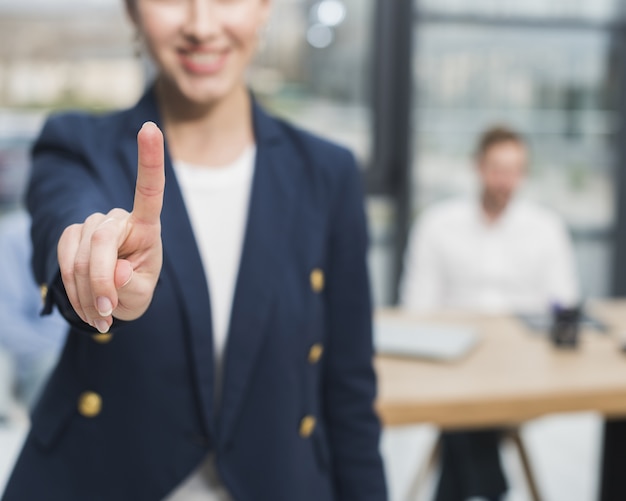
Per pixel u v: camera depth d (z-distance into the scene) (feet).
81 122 3.16
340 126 12.89
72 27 11.47
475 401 5.28
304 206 3.20
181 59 2.95
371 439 3.40
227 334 3.04
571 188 13.79
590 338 6.67
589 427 11.41
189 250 2.97
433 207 13.32
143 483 2.94
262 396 3.07
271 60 12.44
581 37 13.32
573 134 13.61
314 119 12.80
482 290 9.56
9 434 6.59
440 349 6.06
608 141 13.74
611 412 5.50
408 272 9.87
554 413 5.40
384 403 5.16
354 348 3.36
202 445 3.01
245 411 3.06
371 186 13.03
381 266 13.37
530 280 9.60
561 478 9.81
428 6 12.73
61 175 2.94
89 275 1.95
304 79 12.63
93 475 2.93
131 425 2.92
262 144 3.22
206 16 2.87
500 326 7.03
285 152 3.25
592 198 13.88
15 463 3.05
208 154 3.18
